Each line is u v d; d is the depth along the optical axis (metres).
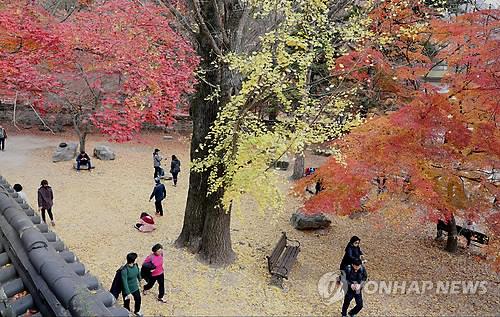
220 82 10.45
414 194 10.48
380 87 14.43
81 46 11.16
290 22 8.41
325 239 14.40
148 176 18.97
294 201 17.33
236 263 11.60
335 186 11.23
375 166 10.39
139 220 13.92
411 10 12.75
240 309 9.64
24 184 16.12
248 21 10.27
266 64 8.46
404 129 10.23
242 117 9.38
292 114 11.22
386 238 14.88
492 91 9.65
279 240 12.54
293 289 10.91
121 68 10.64
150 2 13.25
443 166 10.26
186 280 10.51
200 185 11.50
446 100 9.99
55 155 19.64
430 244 14.62
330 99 10.49
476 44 10.39
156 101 10.73
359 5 12.59
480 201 10.58
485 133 9.79
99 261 10.91
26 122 25.44
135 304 8.46
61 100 16.53
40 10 10.90
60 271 3.05
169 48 12.18
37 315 3.04
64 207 14.27
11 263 3.59
